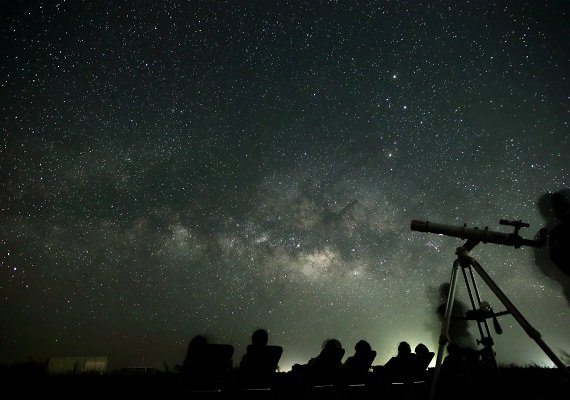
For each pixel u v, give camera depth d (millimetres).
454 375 3826
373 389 3951
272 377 3393
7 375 4227
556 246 2914
